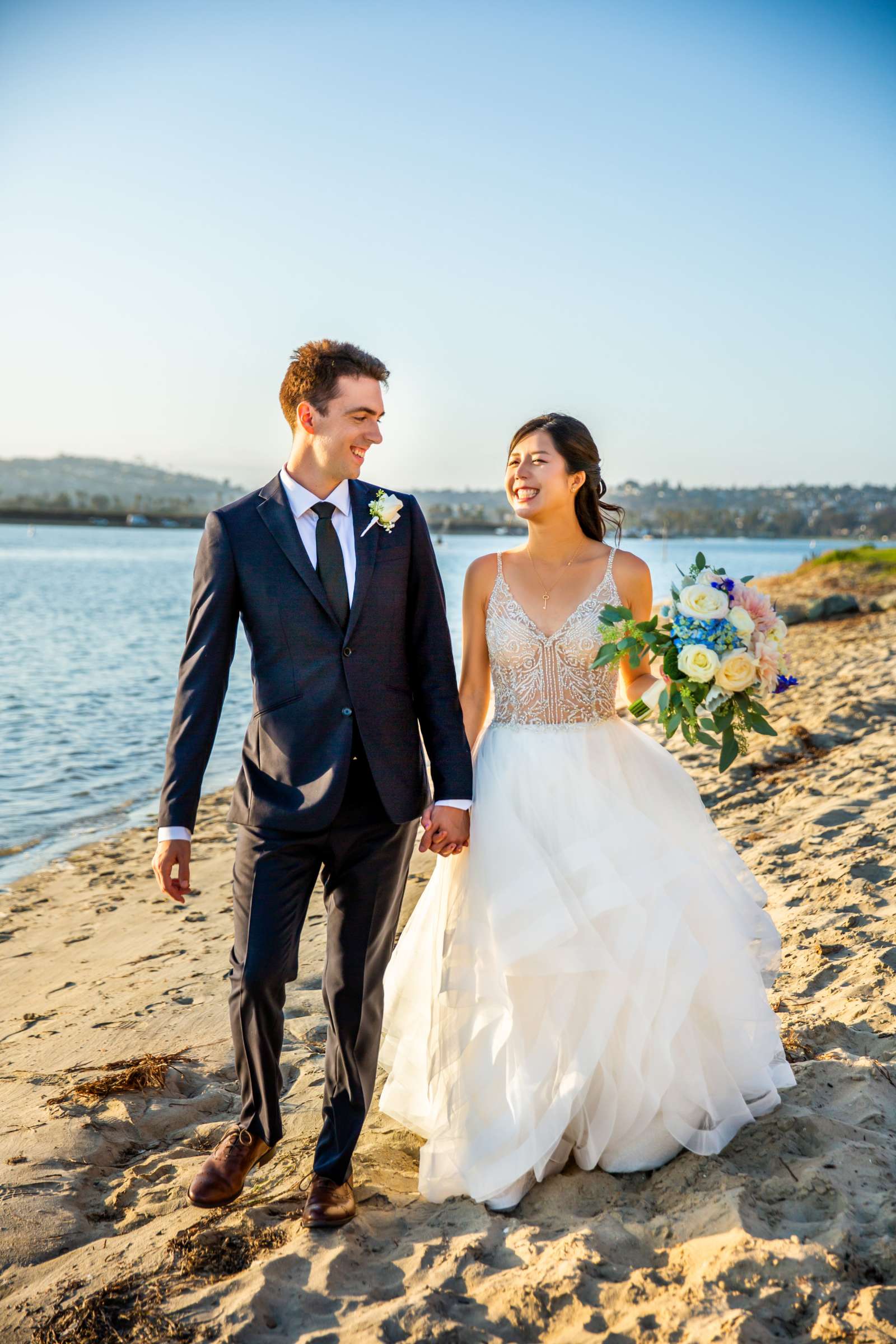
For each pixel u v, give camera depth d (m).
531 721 3.12
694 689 2.94
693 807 3.16
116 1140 3.31
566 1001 2.76
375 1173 2.98
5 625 30.59
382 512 2.92
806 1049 3.31
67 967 5.60
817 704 9.91
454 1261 2.42
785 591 30.86
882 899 4.64
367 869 2.83
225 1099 3.64
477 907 2.91
